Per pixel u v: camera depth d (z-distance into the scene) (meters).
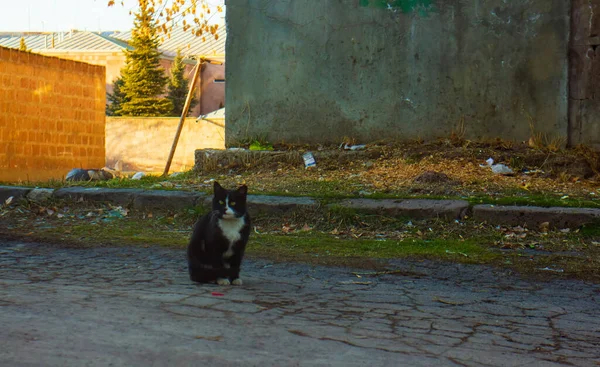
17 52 18.80
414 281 6.22
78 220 9.39
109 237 8.25
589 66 11.12
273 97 12.37
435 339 4.16
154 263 6.77
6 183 12.37
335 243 7.89
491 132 11.58
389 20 11.81
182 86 46.59
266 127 12.45
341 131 12.14
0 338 3.63
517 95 11.45
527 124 11.43
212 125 31.48
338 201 9.12
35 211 9.77
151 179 11.58
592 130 11.19
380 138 12.00
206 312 4.57
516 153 10.98
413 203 8.84
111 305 4.62
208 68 50.91
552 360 3.83
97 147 22.25
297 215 8.95
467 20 11.55
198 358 3.46
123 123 32.44
